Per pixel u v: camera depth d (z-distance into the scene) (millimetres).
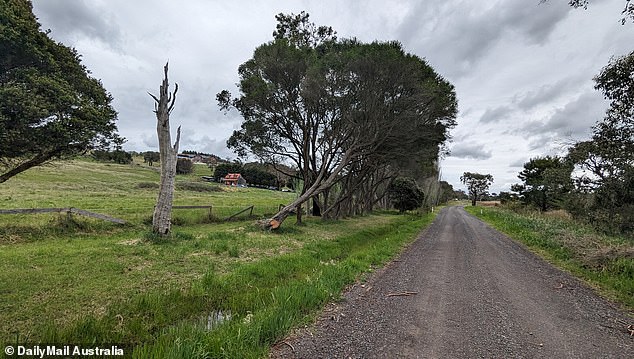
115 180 49906
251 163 21500
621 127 13039
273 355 3887
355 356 3879
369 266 8852
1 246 10406
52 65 9992
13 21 9031
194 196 39875
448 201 112188
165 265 8453
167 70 12203
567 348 4188
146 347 3891
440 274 8234
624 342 4414
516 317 5270
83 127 10008
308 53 17625
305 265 9234
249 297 6227
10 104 8352
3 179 9969
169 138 12289
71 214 13484
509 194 55031
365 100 15406
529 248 13109
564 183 22547
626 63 10688
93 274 7355
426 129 17328
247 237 13500
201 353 3686
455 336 4488
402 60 14328
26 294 5980
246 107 18516
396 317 5180
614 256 8680
